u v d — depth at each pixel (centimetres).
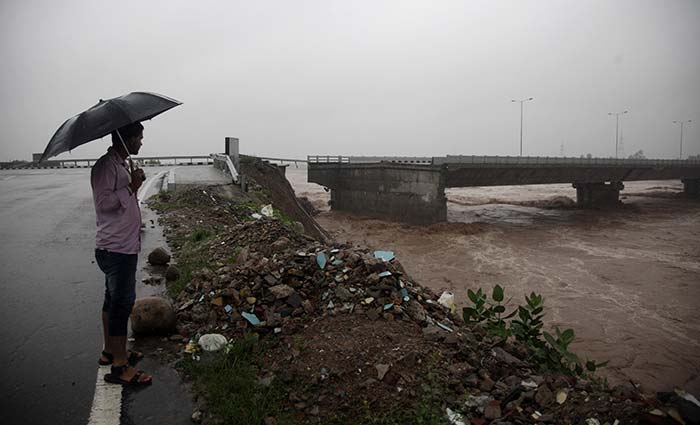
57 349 427
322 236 2603
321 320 449
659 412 282
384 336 414
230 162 1897
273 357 398
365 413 324
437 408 329
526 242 3262
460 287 2073
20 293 580
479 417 328
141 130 365
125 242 351
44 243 858
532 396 346
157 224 1041
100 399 346
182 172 2194
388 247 3055
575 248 3041
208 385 364
